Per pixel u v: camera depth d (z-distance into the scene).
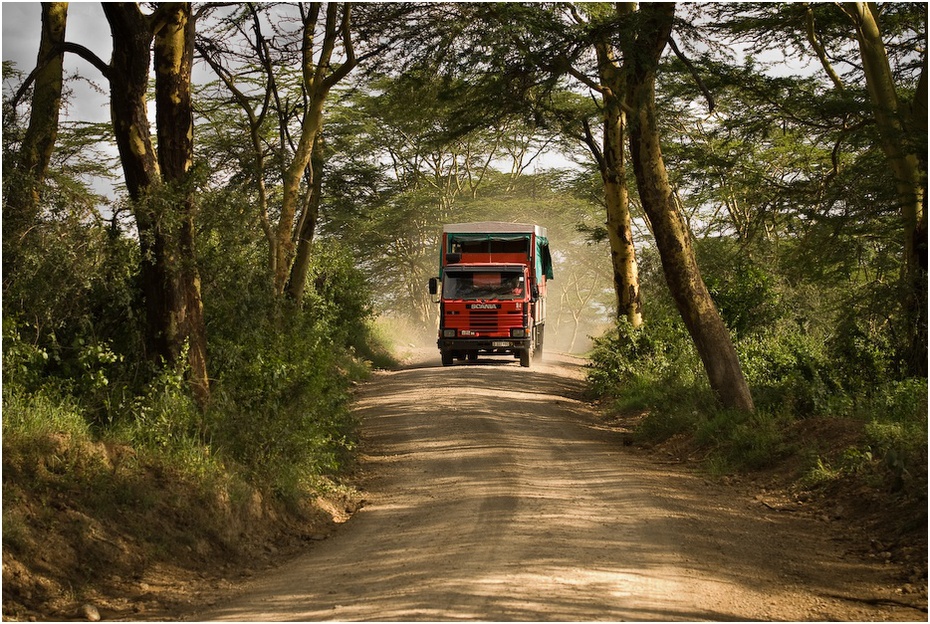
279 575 15.46
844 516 18.72
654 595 13.33
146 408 18.48
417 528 18.25
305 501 20.34
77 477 15.69
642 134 29.53
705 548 16.41
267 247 31.44
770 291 38.88
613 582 13.93
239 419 20.45
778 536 17.64
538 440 28.83
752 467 23.67
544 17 32.44
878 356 30.92
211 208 22.39
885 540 16.91
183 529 16.25
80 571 14.02
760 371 33.03
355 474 24.59
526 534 16.97
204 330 21.25
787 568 15.41
